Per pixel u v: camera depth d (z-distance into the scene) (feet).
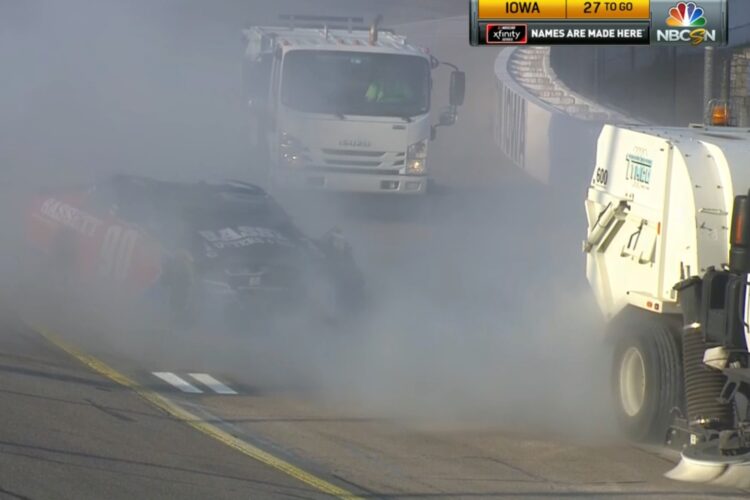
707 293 102.83
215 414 115.14
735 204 99.40
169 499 86.84
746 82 273.13
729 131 120.88
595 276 125.80
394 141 265.34
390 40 277.03
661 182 112.37
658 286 112.27
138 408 114.73
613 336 121.90
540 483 97.81
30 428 103.19
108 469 93.30
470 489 94.99
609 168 123.75
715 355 101.50
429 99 268.82
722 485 98.63
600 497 93.71
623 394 114.83
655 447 111.14
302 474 96.78
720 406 103.45
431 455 105.81
